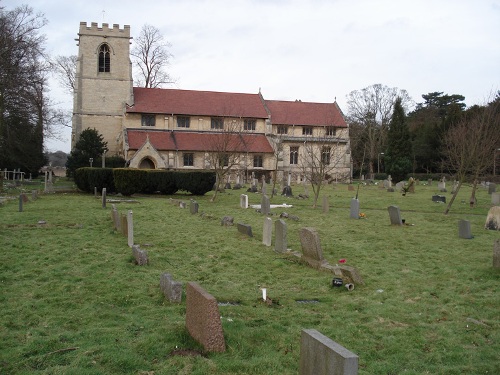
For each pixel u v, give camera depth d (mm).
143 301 9180
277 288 10664
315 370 5203
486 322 8438
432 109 110125
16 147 44219
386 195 39719
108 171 35500
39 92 41219
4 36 34312
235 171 60500
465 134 34188
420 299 9828
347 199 35406
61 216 21391
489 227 20219
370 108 86625
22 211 23109
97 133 57094
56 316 8188
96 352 6629
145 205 27641
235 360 6516
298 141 66000
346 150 67062
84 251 13586
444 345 7395
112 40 60219
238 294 9992
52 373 6020
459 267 12562
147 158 54875
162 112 61344
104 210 24250
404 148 73188
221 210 26266
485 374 6488
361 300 9734
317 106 71062
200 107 63781
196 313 7059
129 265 12062
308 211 26562
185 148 59406
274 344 7250
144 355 6609
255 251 14469
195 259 13180
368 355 7027
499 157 43469
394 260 13633
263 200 24609
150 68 71125
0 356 6492
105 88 60469
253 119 65875
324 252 14719
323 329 7969
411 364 6758
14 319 8039
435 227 20672
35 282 10391
